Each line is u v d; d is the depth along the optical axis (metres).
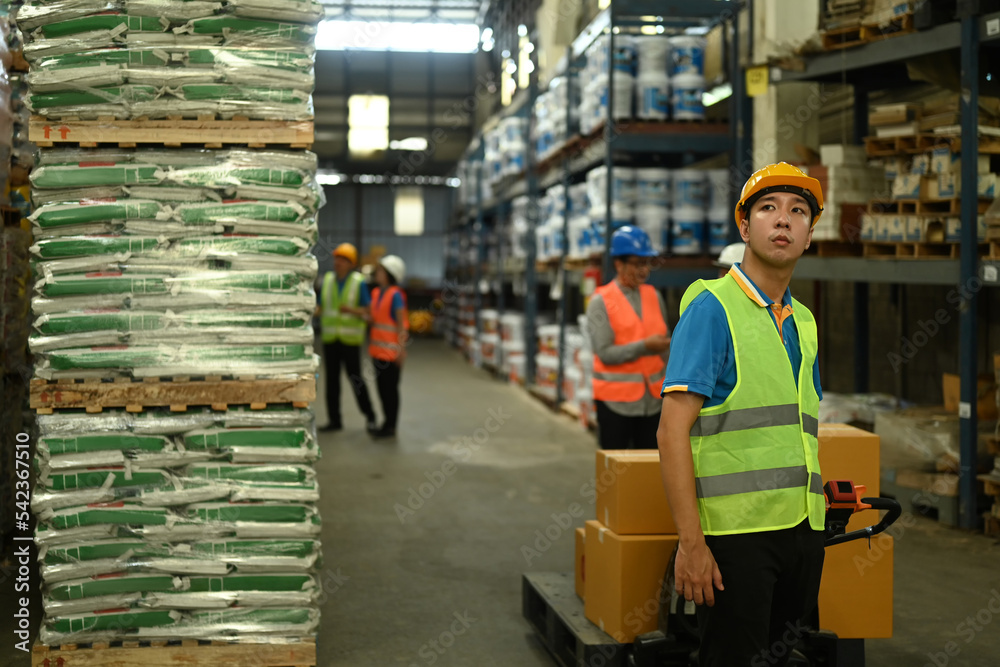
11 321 4.73
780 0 7.60
